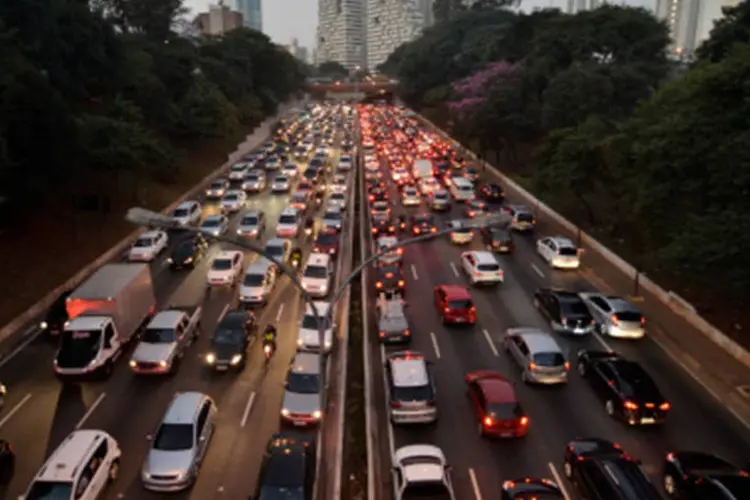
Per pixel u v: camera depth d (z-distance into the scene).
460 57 122.81
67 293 31.89
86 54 51.66
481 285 37.47
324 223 48.50
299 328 28.91
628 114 59.69
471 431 22.48
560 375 25.25
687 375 26.84
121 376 26.34
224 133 80.81
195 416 20.36
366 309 33.91
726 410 24.08
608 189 47.41
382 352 28.78
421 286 37.69
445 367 27.25
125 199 53.31
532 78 72.31
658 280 37.75
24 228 40.91
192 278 38.66
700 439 22.08
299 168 81.12
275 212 57.19
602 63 64.62
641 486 17.19
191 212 50.94
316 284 35.00
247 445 21.56
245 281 34.59
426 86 143.75
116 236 46.72
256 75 124.75
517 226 50.03
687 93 34.03
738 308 32.62
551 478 19.80
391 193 66.06
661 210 34.34
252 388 25.45
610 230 49.03
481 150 83.44
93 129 47.22
